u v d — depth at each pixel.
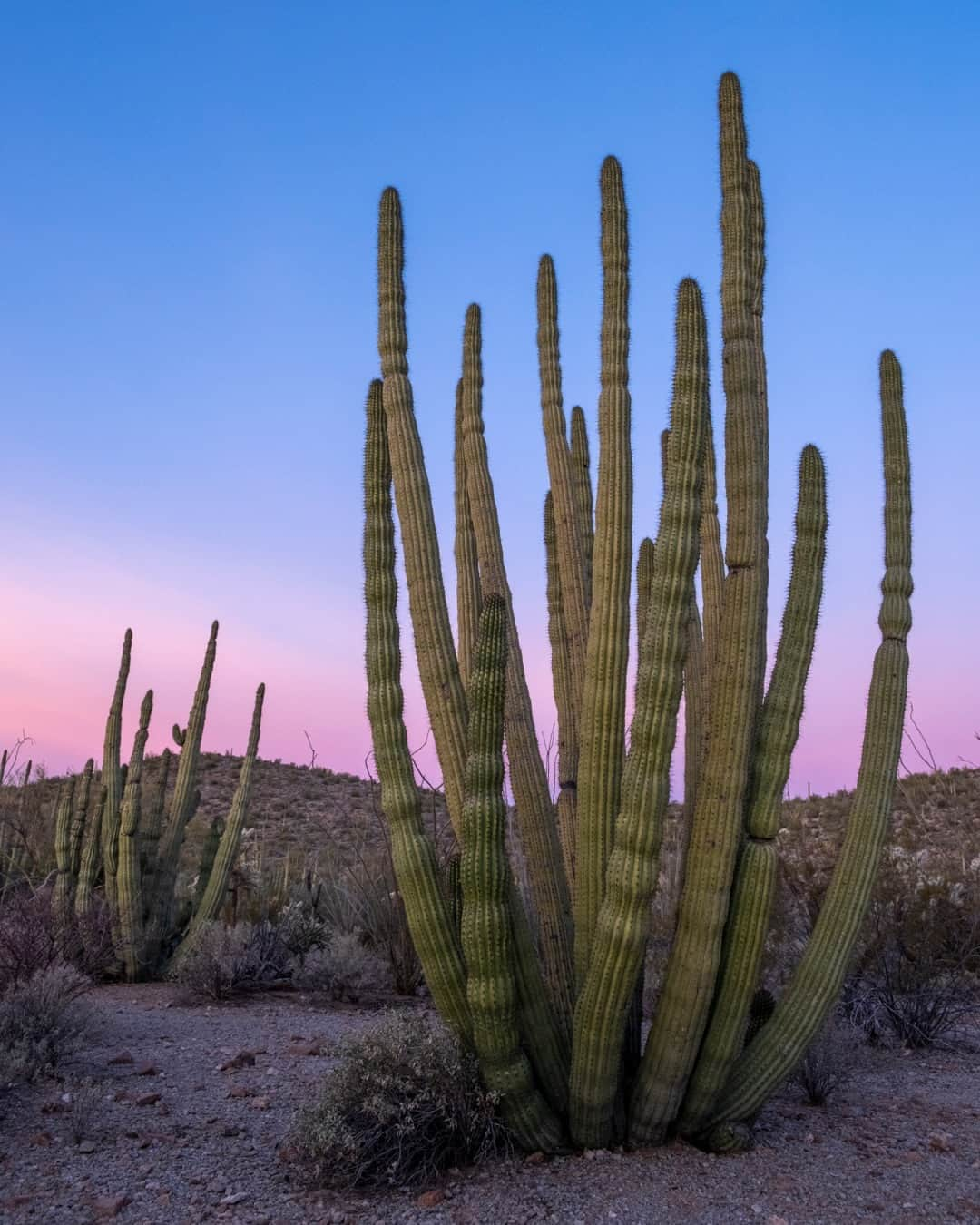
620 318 6.15
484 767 5.28
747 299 6.14
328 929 12.24
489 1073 5.52
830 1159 5.74
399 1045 5.74
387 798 5.65
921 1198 5.20
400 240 6.45
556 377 7.08
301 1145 5.61
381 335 6.31
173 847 12.46
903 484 6.64
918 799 23.11
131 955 11.40
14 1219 4.82
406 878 5.58
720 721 5.59
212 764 40.88
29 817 16.64
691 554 5.34
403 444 6.14
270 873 16.44
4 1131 5.92
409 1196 5.23
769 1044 5.98
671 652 5.27
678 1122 5.88
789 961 10.11
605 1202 5.05
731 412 5.92
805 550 5.98
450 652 6.12
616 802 5.83
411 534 6.10
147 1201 5.08
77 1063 7.40
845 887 6.14
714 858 5.51
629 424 6.05
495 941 5.29
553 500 6.98
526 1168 5.51
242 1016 9.57
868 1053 8.62
